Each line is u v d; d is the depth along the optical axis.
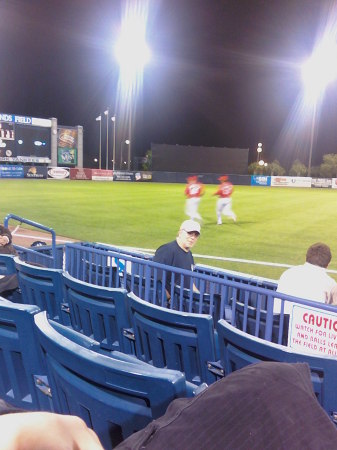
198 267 5.31
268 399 0.74
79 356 1.28
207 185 41.62
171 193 27.47
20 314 1.77
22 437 0.53
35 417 0.58
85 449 0.59
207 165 47.03
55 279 3.33
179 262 4.99
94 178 42.81
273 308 3.46
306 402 0.75
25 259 6.34
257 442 0.67
